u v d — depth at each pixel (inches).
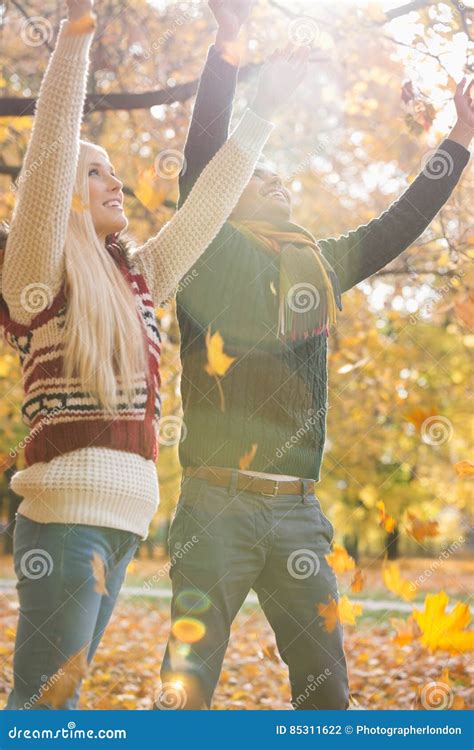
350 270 199.0
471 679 338.6
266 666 406.0
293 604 173.2
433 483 844.6
